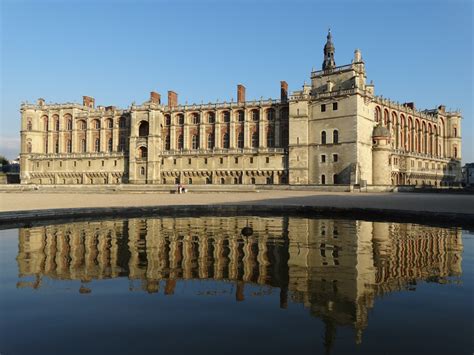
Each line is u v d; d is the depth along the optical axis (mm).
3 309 11812
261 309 11828
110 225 30766
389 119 102500
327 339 9664
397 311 11688
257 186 82375
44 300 12680
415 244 22344
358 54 91250
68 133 125625
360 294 13281
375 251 20344
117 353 8922
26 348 9203
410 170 105375
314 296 13109
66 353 8945
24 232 26828
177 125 114312
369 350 9078
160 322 10828
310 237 24859
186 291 13672
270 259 18531
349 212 37094
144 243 22641
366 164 89500
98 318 11094
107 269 16672
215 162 105938
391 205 40781
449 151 132750
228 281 14891
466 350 9109
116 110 119312
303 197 56531
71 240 23641
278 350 9094
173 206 39031
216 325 10578
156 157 109750
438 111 129125
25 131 127188
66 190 84750
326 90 94438
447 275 15688
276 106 100688
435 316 11305
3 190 86750
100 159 118500
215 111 108500
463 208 36844
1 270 16391
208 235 25641
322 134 91000
